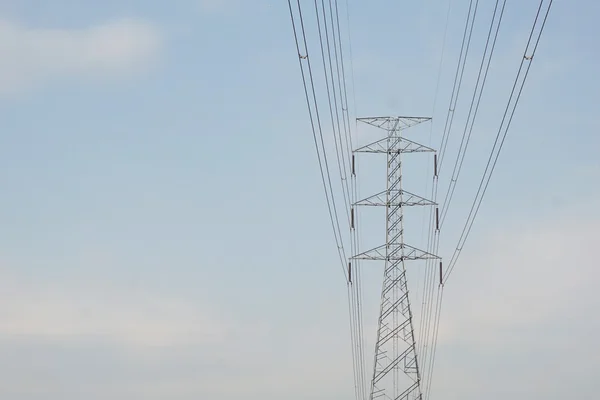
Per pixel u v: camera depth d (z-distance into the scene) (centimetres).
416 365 8744
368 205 8612
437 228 8662
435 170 8744
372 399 8744
